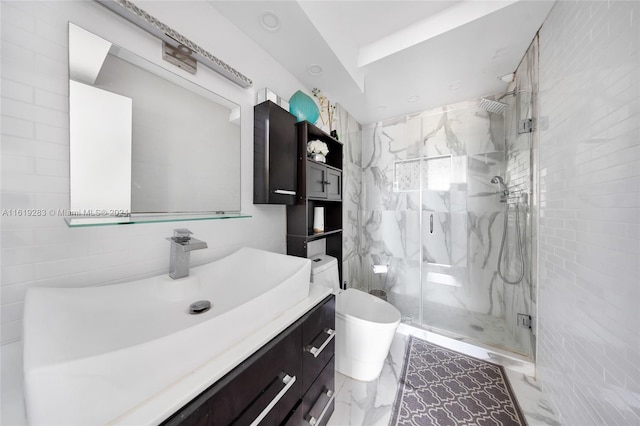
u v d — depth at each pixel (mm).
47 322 473
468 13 1199
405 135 2289
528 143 1482
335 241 1796
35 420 315
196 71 951
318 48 1259
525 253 1534
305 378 802
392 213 2352
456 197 2043
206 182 995
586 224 931
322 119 1779
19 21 559
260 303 665
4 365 531
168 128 858
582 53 950
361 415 1108
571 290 1029
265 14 1045
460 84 1784
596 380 860
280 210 1421
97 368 363
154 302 703
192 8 938
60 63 623
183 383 465
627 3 726
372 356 1263
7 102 543
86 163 664
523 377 1376
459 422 1076
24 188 569
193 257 959
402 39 1405
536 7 1127
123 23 743
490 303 1906
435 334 1745
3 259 542
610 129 805
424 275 2168
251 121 1212
